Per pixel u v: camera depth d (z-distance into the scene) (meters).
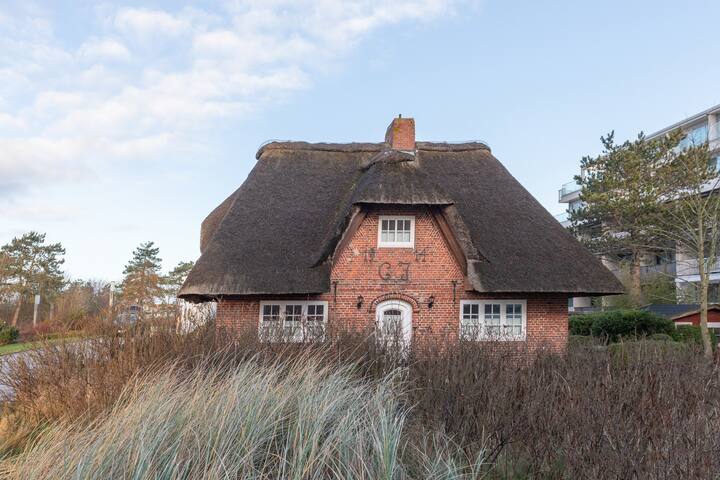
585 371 7.22
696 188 19.27
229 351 9.95
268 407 5.67
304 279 15.31
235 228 16.58
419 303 16.06
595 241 34.47
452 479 4.97
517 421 6.27
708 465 4.42
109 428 5.05
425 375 8.17
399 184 15.98
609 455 4.90
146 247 58.41
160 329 10.57
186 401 5.77
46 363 9.80
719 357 8.66
